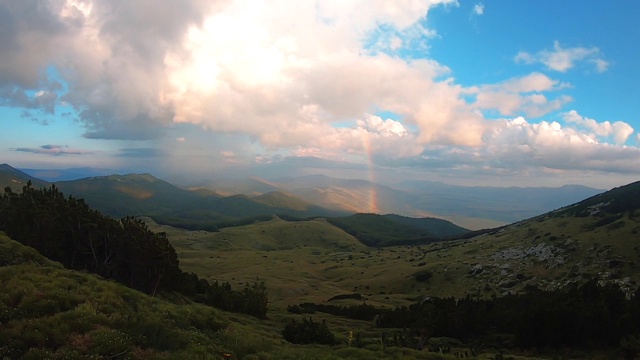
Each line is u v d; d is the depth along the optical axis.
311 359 24.58
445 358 33.69
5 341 16.22
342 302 137.38
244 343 24.97
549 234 191.75
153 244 67.44
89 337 17.69
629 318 61.56
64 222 66.69
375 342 48.88
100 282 29.55
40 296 21.42
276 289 172.00
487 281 162.00
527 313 64.75
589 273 138.88
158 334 20.34
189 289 77.00
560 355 56.50
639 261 134.75
